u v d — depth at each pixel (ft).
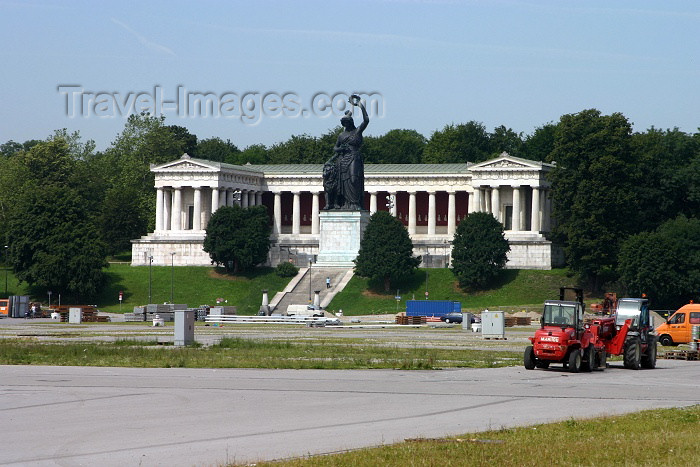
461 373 290.15
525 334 560.61
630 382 270.67
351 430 177.17
